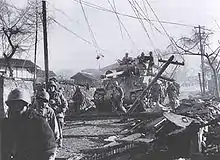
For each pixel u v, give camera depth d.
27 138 4.13
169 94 29.05
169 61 21.66
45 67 20.70
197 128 12.37
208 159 11.91
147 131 13.16
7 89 20.70
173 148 12.32
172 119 13.45
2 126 4.24
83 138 15.09
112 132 16.67
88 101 30.11
